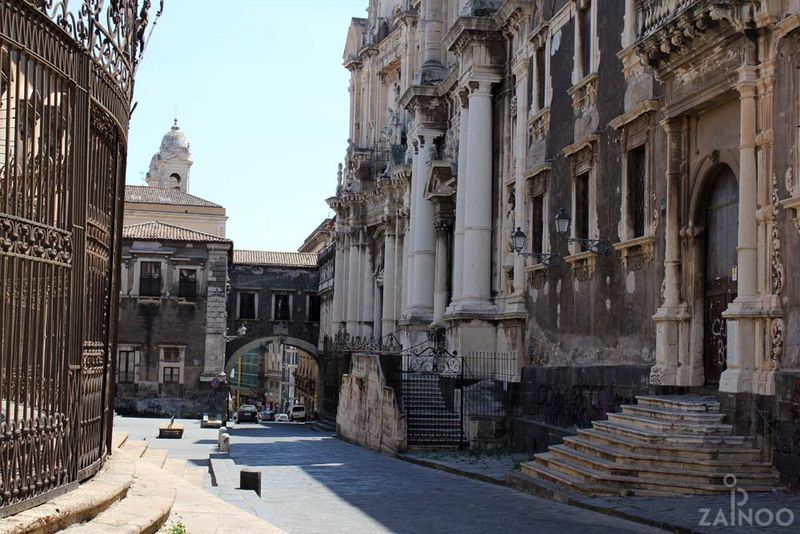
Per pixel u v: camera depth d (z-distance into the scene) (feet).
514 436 92.22
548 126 91.56
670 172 62.95
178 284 225.35
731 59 54.39
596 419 73.36
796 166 48.91
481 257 109.09
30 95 27.25
